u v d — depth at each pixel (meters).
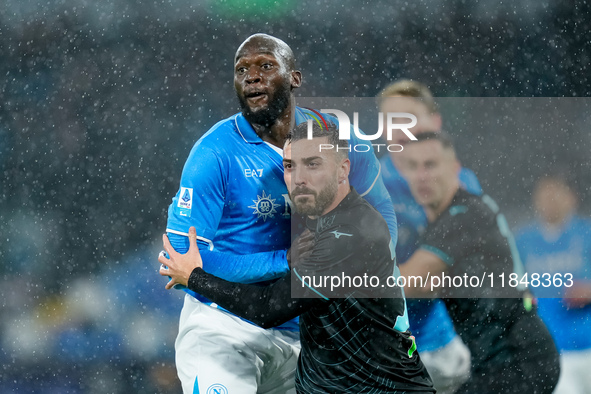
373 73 43.41
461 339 18.34
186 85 44.00
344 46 43.56
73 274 37.75
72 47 44.91
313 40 43.44
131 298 35.03
